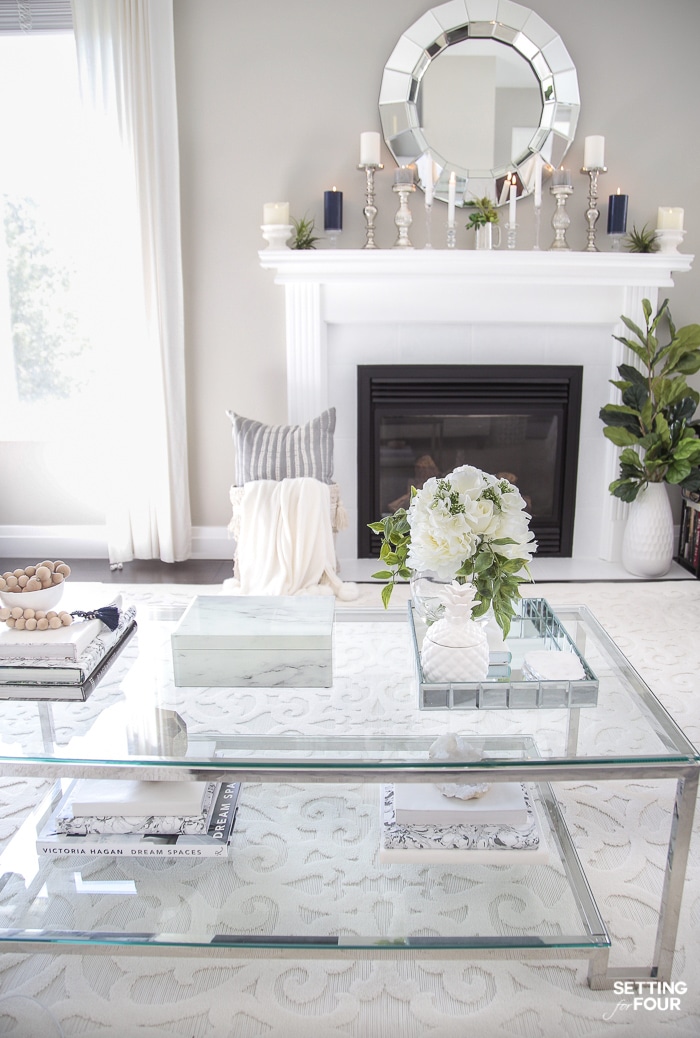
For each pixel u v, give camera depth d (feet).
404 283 10.87
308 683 5.36
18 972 4.76
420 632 5.82
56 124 11.40
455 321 11.12
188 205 11.14
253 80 10.77
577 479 11.92
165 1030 4.36
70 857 5.16
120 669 5.63
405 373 11.34
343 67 10.72
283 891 4.89
